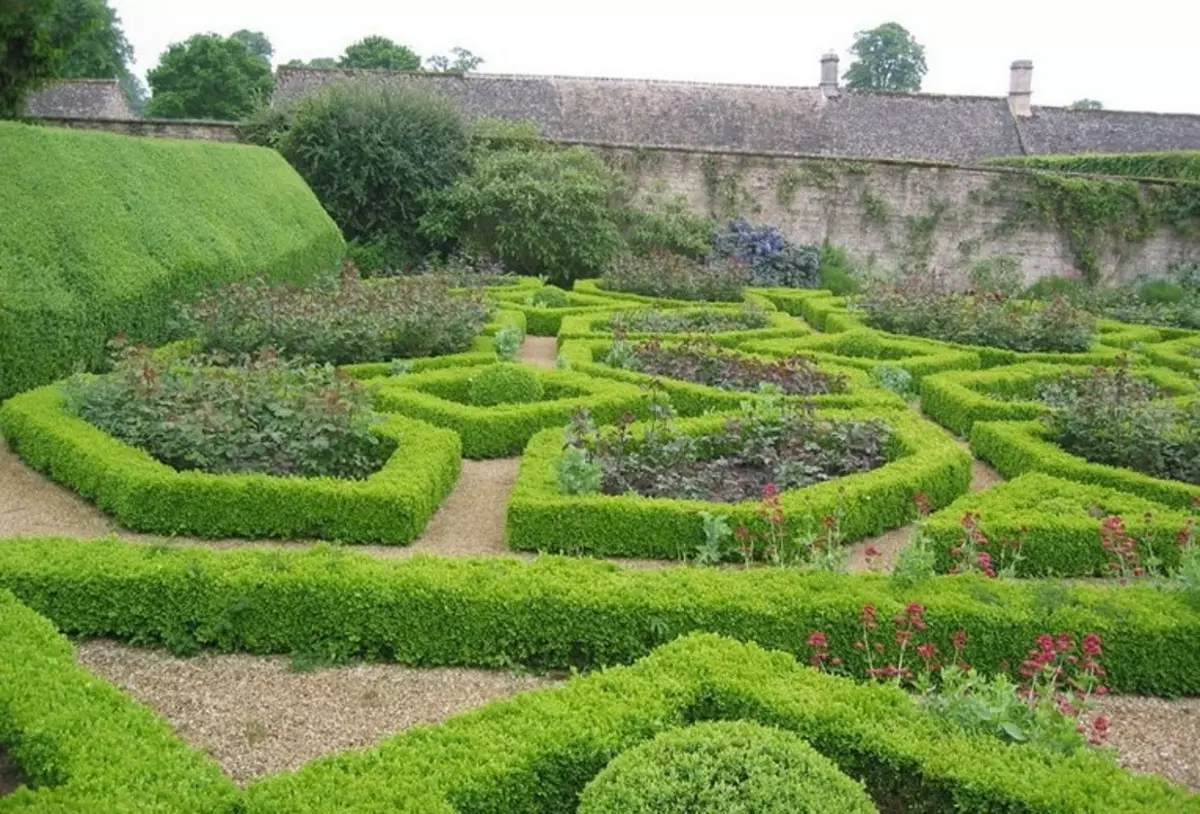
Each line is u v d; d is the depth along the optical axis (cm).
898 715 484
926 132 3469
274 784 414
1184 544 733
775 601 618
